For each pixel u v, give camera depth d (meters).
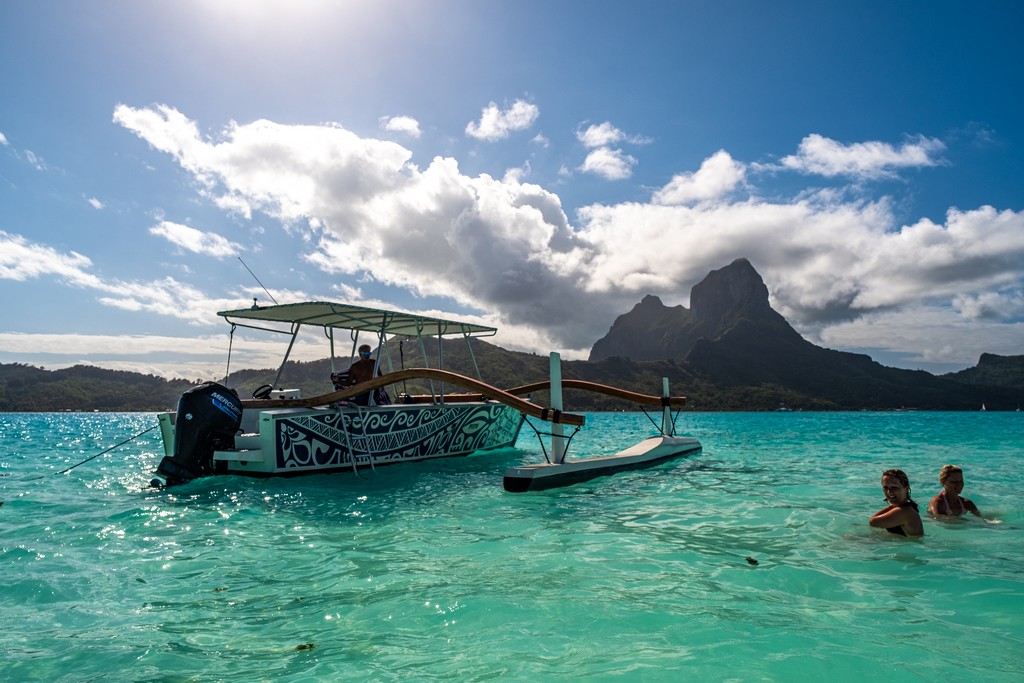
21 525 5.34
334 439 9.00
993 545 4.22
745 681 2.07
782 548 4.19
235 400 8.58
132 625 2.81
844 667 2.20
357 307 9.52
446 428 11.25
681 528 4.92
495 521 5.36
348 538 4.71
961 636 2.53
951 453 12.65
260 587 3.42
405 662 2.31
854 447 14.68
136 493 7.31
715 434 22.00
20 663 2.35
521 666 2.24
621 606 2.95
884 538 4.48
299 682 2.14
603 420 46.00
